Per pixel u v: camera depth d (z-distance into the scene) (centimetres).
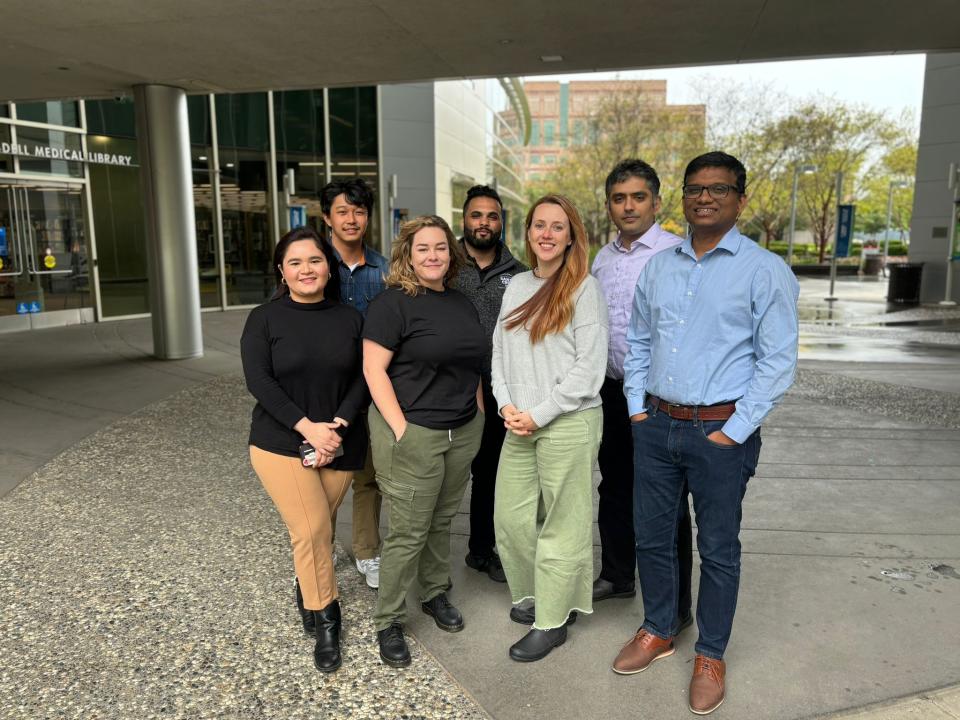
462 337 271
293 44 739
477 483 343
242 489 461
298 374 270
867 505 432
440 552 299
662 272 255
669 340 248
